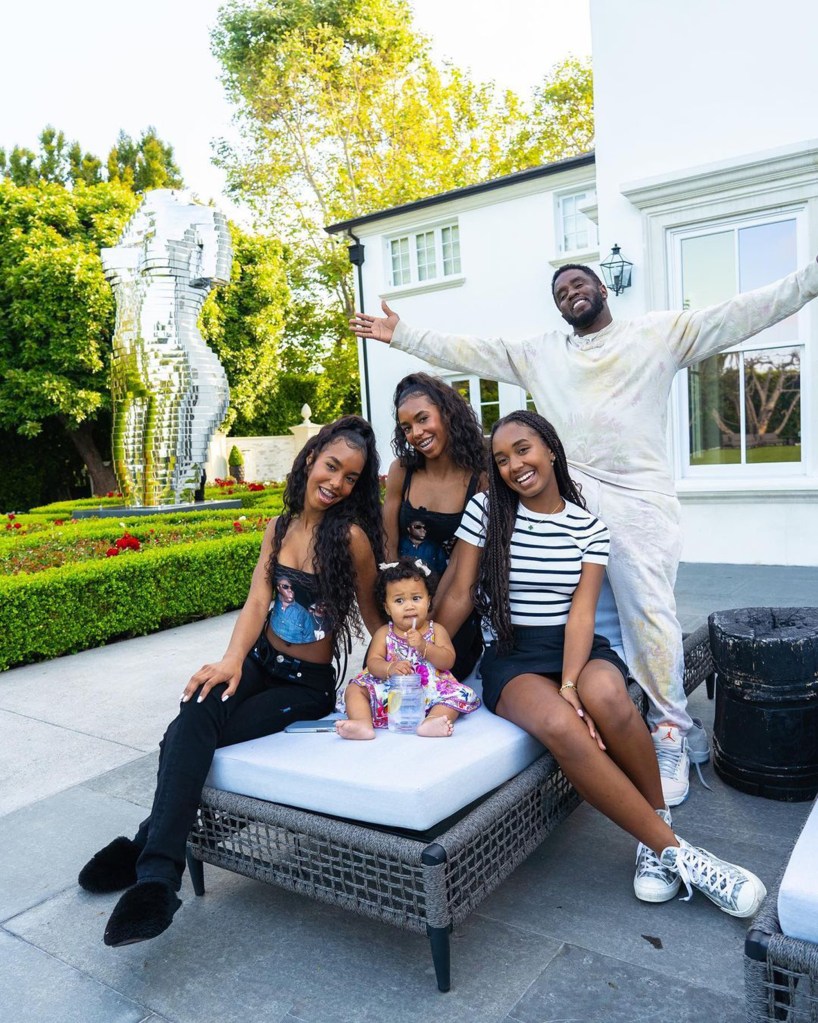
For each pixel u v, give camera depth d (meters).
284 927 2.13
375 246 12.84
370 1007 1.77
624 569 2.68
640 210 6.93
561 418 2.83
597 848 2.44
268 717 2.32
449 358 3.06
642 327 2.70
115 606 5.56
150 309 10.70
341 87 20.20
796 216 6.27
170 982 1.91
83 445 20.12
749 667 2.60
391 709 2.26
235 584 6.49
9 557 6.76
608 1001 1.73
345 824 1.90
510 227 11.43
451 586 2.54
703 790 2.75
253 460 20.62
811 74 6.06
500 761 2.07
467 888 1.83
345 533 2.43
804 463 6.48
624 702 2.09
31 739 3.71
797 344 6.39
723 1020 1.64
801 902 1.42
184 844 1.98
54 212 17.89
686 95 6.62
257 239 20.72
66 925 2.18
